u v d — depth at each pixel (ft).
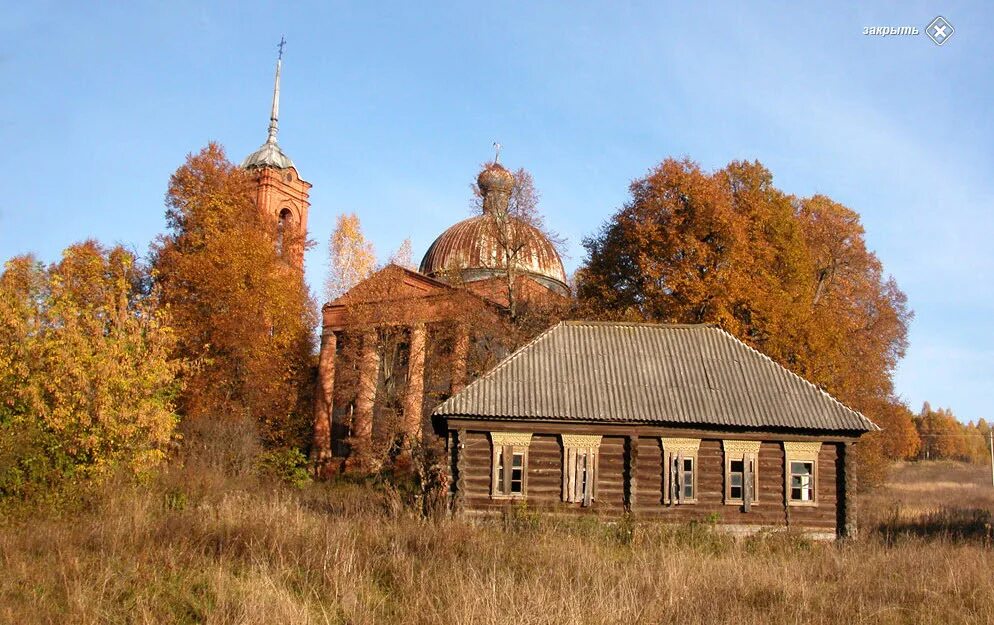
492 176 134.82
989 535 76.28
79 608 35.45
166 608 37.09
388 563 45.73
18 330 69.87
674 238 108.78
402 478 101.35
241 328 117.50
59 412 66.23
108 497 62.54
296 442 130.41
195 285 120.06
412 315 124.26
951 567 49.37
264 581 39.70
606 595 39.24
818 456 75.46
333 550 46.47
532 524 64.85
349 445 130.11
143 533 50.98
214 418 104.63
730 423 72.90
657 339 81.82
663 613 38.06
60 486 63.87
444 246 157.89
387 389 125.90
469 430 74.08
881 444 136.77
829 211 140.36
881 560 54.54
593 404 73.61
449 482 73.31
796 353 109.19
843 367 115.14
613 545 61.67
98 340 72.02
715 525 71.26
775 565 51.65
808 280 118.83
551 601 37.37
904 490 168.86
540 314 121.60
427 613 36.73
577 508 72.90
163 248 127.95
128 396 73.51
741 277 107.14
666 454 73.97
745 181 121.80
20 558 45.70
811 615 39.70
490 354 119.65
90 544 48.83
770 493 74.43
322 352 139.03
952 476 247.50
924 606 42.39
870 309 147.64
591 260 123.34
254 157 174.81
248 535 49.37
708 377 77.71
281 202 173.58
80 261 115.44
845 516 74.13
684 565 48.47
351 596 38.27
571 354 78.84
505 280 127.85
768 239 118.32
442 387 128.26
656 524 67.82
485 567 44.75
